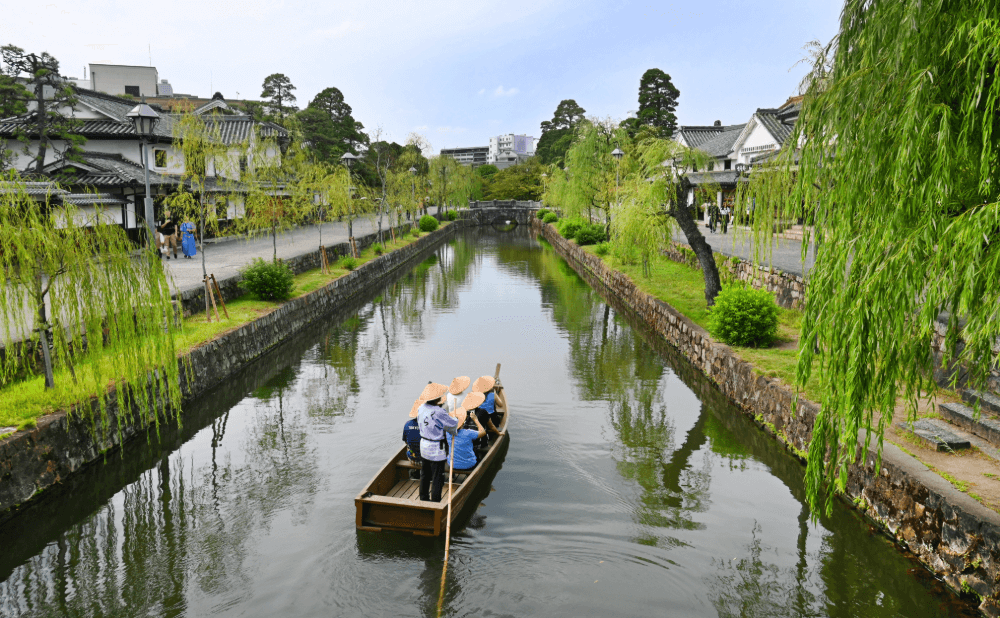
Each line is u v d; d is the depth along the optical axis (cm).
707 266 1541
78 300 818
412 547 652
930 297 464
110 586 598
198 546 666
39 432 759
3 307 734
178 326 1320
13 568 632
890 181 500
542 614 544
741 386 1074
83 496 793
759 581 592
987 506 552
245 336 1396
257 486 809
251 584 594
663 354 1511
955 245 439
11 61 2227
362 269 2533
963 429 729
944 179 451
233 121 3519
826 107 585
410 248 3722
